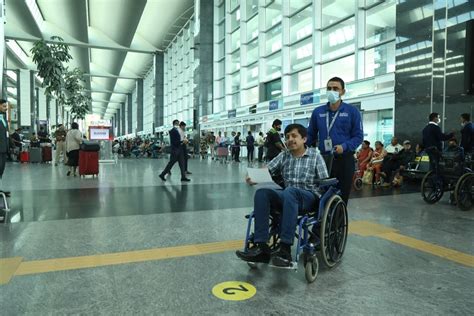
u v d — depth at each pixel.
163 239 3.91
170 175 10.84
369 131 13.37
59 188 7.82
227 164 16.78
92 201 6.21
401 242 3.88
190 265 3.12
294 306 2.36
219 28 29.17
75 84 22.00
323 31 16.83
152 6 33.56
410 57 10.46
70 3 28.92
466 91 5.86
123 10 31.86
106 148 17.47
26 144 18.64
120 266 3.07
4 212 5.24
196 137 30.31
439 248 3.67
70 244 3.69
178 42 39.62
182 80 38.56
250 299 2.46
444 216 5.22
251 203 6.11
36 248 3.55
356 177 8.43
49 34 35.16
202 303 2.39
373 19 14.04
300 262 3.22
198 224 4.61
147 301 2.41
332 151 3.42
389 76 12.00
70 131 10.30
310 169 3.21
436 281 2.81
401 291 2.62
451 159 5.98
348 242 3.87
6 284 2.67
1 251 3.45
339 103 3.66
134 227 4.43
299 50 18.81
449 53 9.41
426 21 9.96
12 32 32.47
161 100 46.31
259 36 21.95
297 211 2.85
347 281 2.80
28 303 2.36
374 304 2.40
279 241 3.05
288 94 19.69
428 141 6.86
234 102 26.72
